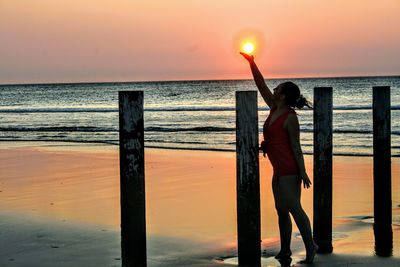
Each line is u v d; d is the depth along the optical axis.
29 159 15.91
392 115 29.25
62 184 11.37
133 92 5.25
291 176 5.98
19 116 37.53
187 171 13.19
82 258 6.36
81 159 15.75
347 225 7.94
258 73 6.34
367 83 113.06
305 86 107.06
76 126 29.36
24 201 9.66
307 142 20.31
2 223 8.02
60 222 8.05
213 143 20.80
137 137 5.26
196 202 9.51
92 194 10.22
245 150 5.88
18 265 6.14
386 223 7.51
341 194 10.23
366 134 22.45
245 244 5.99
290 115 5.95
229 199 9.72
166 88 125.50
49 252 6.59
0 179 12.18
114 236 7.28
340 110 33.16
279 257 6.34
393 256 6.41
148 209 8.99
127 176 5.29
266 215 8.41
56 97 88.94
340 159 15.60
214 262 6.22
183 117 34.28
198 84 161.25
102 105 60.47
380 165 7.43
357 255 6.46
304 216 6.05
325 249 6.62
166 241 7.11
